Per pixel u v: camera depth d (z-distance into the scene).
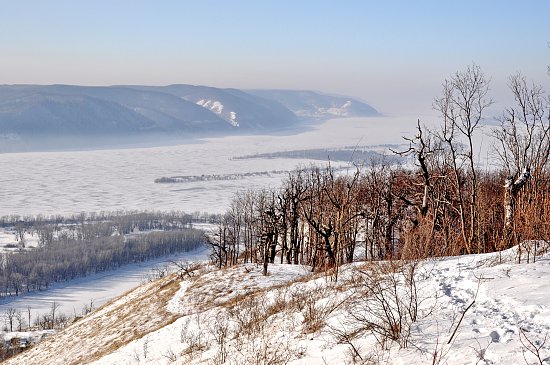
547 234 14.30
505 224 21.64
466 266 13.75
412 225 27.25
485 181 37.38
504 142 28.17
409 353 8.15
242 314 18.55
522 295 9.82
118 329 34.47
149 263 188.88
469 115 28.38
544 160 25.78
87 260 179.50
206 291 35.28
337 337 10.35
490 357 7.33
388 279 13.60
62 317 107.31
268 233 38.19
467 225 29.98
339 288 15.62
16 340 73.06
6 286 156.62
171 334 21.06
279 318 14.82
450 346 7.95
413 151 28.53
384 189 37.25
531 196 19.34
